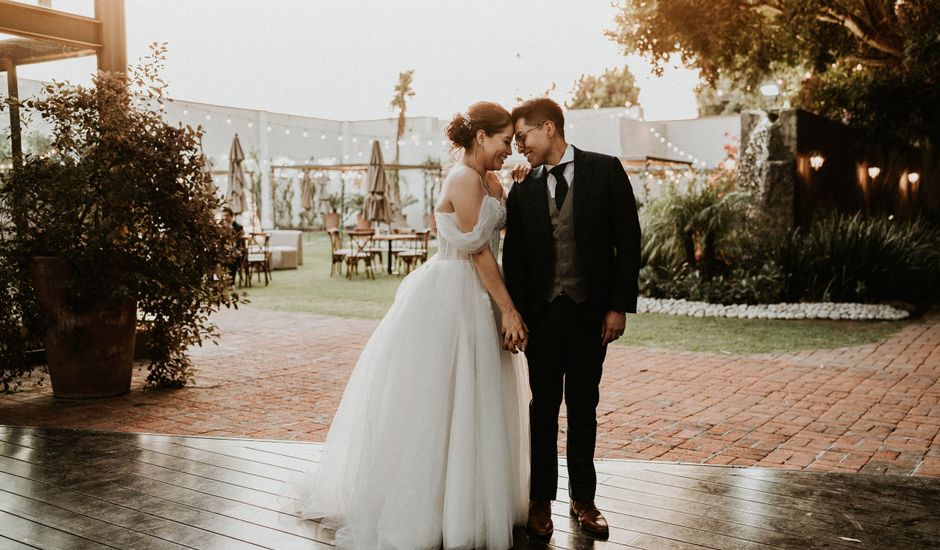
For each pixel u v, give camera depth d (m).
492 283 2.97
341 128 33.22
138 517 3.16
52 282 5.29
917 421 4.86
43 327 5.36
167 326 5.75
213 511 3.23
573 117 27.73
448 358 2.95
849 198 14.66
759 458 4.14
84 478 3.63
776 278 10.11
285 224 30.89
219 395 5.65
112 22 6.99
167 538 2.95
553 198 2.98
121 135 5.27
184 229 5.52
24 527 3.04
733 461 4.09
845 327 8.75
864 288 9.91
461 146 3.09
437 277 3.06
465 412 2.90
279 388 5.89
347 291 12.69
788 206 11.48
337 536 2.94
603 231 2.96
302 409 5.24
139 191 5.23
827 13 13.74
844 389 5.77
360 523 2.90
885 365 6.65
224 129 28.34
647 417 5.02
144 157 5.34
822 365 6.66
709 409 5.22
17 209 5.29
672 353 7.26
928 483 3.61
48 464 3.85
